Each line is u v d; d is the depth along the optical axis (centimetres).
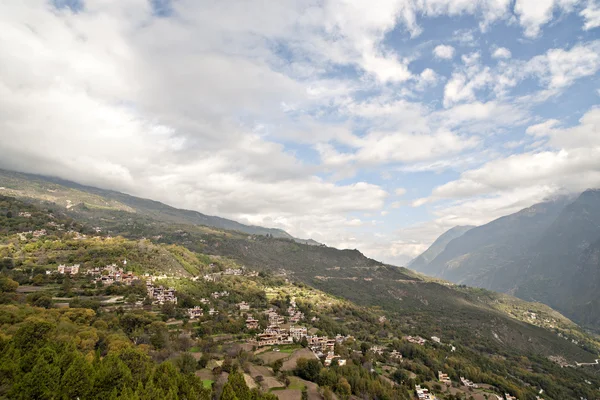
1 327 10700
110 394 7831
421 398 15500
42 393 7394
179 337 14512
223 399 8469
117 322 14138
